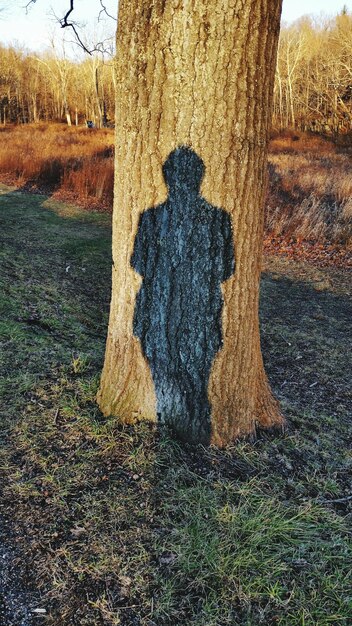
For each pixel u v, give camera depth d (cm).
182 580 172
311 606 166
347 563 184
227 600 166
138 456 225
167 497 205
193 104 197
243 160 206
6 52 5350
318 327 510
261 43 195
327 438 278
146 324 232
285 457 244
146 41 194
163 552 182
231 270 218
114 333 246
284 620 161
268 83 205
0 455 224
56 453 228
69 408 258
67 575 171
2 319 390
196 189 207
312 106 4344
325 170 1408
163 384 236
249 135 204
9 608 160
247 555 180
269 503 207
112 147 1639
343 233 901
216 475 221
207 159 203
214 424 236
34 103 5256
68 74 5097
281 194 1109
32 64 5406
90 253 702
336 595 170
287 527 195
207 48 190
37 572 172
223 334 226
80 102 5294
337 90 3728
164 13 189
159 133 204
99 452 228
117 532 188
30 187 1232
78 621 157
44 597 164
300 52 4394
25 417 252
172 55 193
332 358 427
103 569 174
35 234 785
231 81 194
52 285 526
